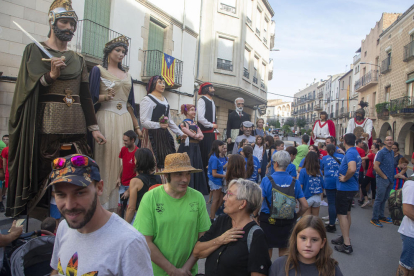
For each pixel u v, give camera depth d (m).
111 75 4.68
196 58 15.73
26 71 3.70
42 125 3.78
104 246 1.53
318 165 5.11
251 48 19.92
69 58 3.95
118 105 4.76
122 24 10.59
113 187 4.71
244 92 18.62
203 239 2.64
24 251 2.32
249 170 5.31
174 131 5.36
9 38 7.20
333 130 8.82
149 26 12.07
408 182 3.54
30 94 3.68
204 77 16.56
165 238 2.63
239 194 2.43
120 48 4.74
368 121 9.27
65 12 3.84
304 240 2.22
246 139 7.51
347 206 5.08
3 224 5.12
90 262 1.51
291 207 3.67
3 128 7.21
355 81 37.50
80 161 1.50
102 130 4.57
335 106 49.62
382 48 28.03
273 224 3.74
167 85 12.66
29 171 3.69
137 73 11.48
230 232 2.37
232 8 17.39
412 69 22.61
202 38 16.45
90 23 9.34
